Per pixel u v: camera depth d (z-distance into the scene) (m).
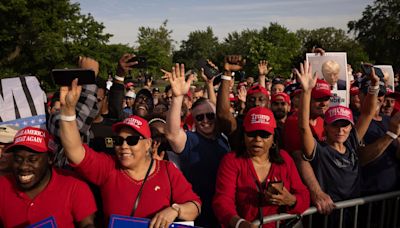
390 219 3.96
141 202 3.00
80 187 2.99
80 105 3.21
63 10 46.59
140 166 3.08
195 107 4.04
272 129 3.30
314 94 4.28
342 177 3.65
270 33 61.41
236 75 5.03
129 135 3.00
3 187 2.90
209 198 3.75
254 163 3.36
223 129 4.03
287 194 3.13
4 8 41.19
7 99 3.73
